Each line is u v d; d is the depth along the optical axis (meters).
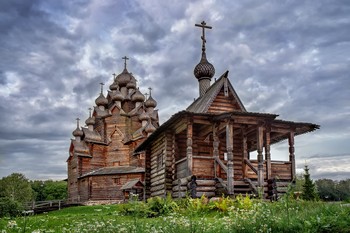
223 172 23.08
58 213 37.59
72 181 66.19
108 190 60.25
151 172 31.06
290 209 11.30
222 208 16.61
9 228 12.22
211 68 33.28
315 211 10.46
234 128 26.38
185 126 23.59
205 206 16.97
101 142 67.06
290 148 24.05
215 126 23.27
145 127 63.69
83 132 67.25
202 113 22.53
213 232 9.73
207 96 26.88
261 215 10.02
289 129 24.16
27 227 12.86
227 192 21.19
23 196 94.56
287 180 23.56
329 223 9.12
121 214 18.50
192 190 21.52
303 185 20.19
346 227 8.95
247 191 22.78
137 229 9.81
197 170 22.55
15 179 96.75
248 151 29.25
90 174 60.88
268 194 22.53
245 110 26.47
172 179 25.42
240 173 26.72
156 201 18.30
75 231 11.22
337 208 10.31
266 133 23.23
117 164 65.94
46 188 115.19
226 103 26.62
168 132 26.20
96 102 71.81
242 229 9.80
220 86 26.06
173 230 9.71
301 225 9.27
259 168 22.11
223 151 26.72
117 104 69.00
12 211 33.03
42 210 43.12
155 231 9.46
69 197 67.00
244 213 11.60
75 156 65.12
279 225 9.55
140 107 69.56
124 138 66.88
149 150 32.22
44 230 11.79
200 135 26.31
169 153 25.95
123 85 74.00
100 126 69.00
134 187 52.38
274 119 23.20
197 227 9.79
